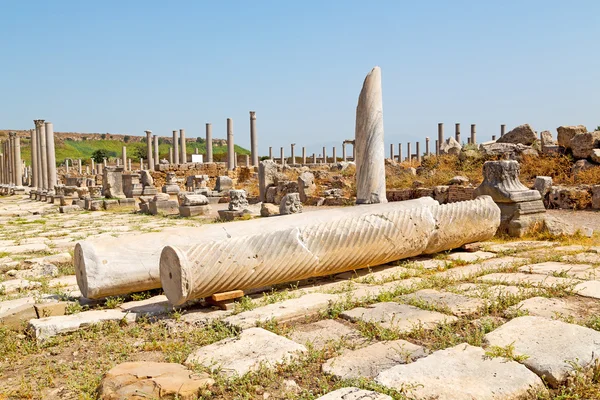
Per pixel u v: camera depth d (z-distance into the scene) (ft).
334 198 70.03
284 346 14.29
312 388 12.05
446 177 64.90
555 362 12.11
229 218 57.57
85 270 20.34
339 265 22.11
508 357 12.50
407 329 15.46
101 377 12.89
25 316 18.29
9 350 15.75
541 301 17.46
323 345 14.64
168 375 12.29
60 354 15.47
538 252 27.35
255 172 122.42
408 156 171.12
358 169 34.22
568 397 11.07
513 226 33.01
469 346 13.44
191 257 18.35
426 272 23.36
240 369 12.96
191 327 17.12
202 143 370.53
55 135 358.64
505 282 20.48
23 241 42.80
